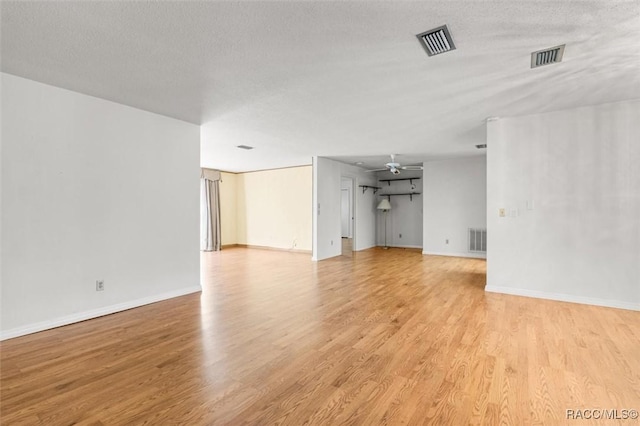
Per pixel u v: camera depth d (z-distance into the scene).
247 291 4.38
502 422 1.67
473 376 2.12
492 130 4.18
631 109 3.47
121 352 2.51
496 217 4.20
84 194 3.28
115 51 2.38
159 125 3.93
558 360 2.35
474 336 2.79
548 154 3.88
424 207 8.03
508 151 4.10
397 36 2.16
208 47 2.32
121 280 3.56
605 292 3.61
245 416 1.73
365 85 3.01
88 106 3.30
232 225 9.77
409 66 2.61
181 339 2.76
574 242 3.76
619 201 3.54
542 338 2.74
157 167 3.91
